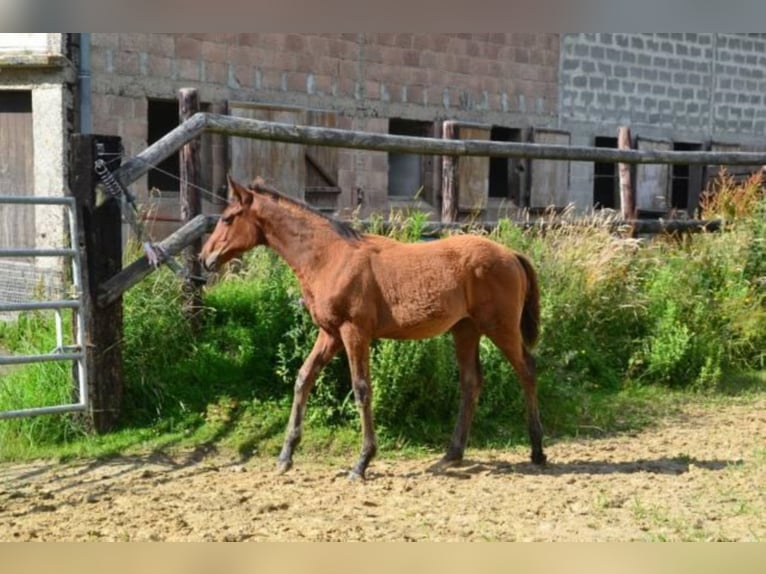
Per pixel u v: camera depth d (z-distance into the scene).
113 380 7.11
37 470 6.45
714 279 10.27
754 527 5.32
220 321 8.20
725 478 6.42
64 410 6.74
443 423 7.50
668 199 16.39
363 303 6.28
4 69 10.19
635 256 9.94
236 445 6.96
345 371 7.33
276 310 7.77
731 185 12.77
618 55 15.77
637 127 16.16
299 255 6.43
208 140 11.40
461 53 13.98
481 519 5.46
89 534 5.11
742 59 17.45
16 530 5.17
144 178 11.16
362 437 7.00
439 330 6.38
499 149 9.17
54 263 10.20
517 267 6.58
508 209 14.55
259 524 5.33
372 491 6.07
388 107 13.27
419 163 13.86
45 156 10.22
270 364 7.72
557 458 7.05
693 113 16.88
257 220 6.49
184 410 7.32
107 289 6.98
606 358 9.30
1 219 10.51
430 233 8.70
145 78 11.04
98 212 6.98
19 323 8.51
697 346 9.52
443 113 13.86
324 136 8.02
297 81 12.37
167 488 6.08
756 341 10.27
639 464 6.84
